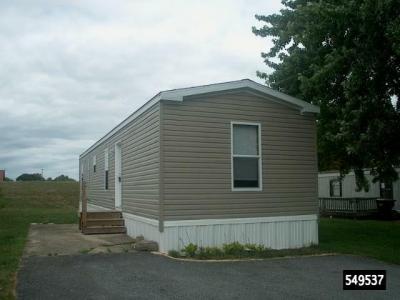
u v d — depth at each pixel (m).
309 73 14.00
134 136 12.88
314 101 13.30
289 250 11.17
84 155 24.00
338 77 11.91
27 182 48.22
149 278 7.74
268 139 11.71
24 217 20.72
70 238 12.48
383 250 11.33
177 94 10.50
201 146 10.81
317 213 12.25
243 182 11.37
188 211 10.56
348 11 10.58
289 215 11.82
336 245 12.15
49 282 7.35
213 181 10.89
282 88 15.27
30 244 11.38
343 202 24.31
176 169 10.50
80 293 6.71
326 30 11.49
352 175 26.48
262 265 9.20
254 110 11.57
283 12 16.47
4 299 6.29
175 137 10.55
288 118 12.04
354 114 10.79
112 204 16.06
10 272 8.02
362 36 11.05
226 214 10.99
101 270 8.32
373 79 11.05
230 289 7.09
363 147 10.91
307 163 12.23
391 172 11.81
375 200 23.73
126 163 13.83
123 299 6.43
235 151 11.32
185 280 7.64
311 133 12.35
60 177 77.56
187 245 10.47
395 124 10.98
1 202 24.11
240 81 11.27
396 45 9.92
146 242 10.60
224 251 10.49
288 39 15.90
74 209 28.78
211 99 11.03
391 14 10.27
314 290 7.11
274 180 11.71
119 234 13.36
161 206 10.30
